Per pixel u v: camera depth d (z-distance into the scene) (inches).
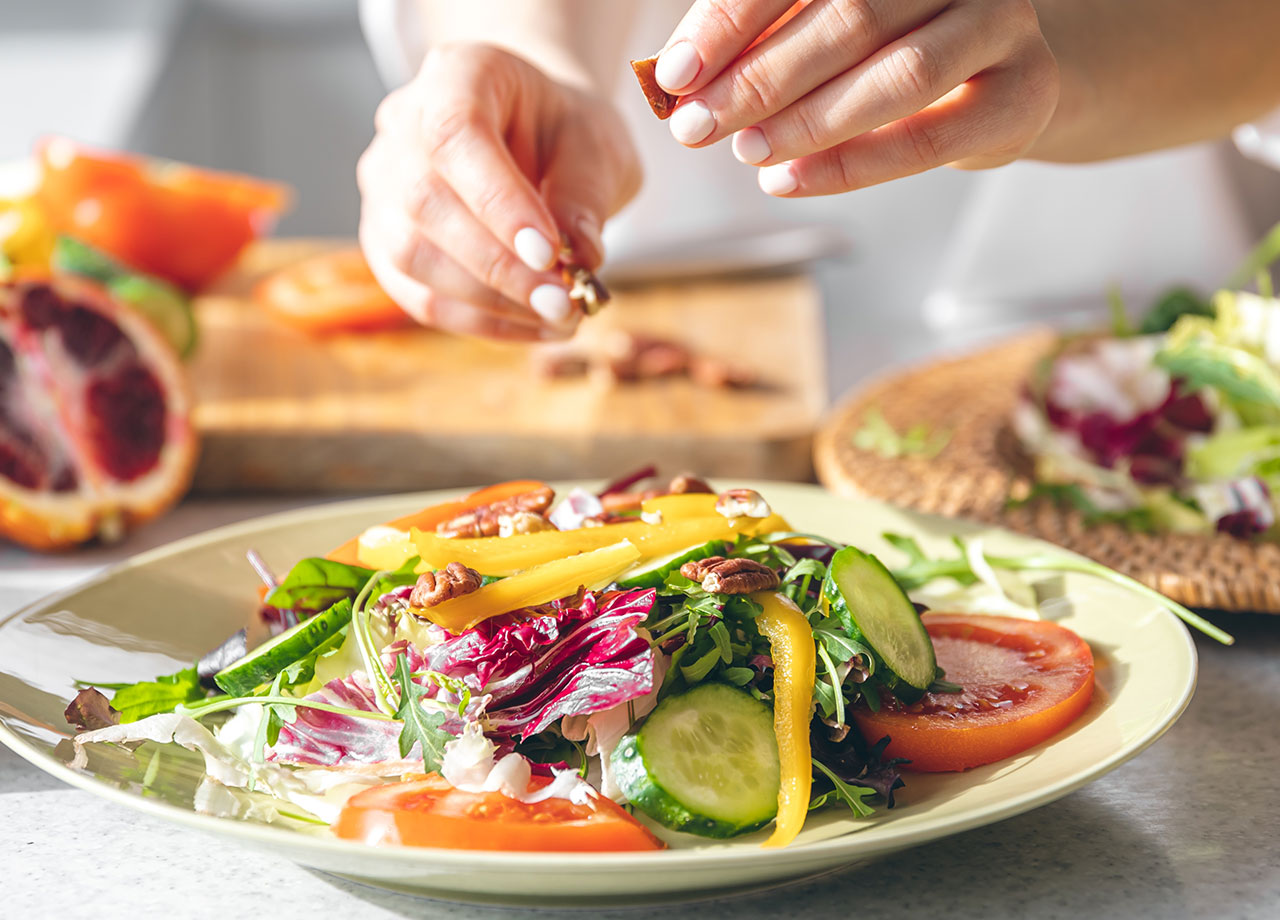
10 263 38.3
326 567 23.0
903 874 21.4
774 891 21.1
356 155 78.9
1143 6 26.3
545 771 21.2
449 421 37.6
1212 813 22.5
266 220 50.5
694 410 39.0
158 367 34.3
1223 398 31.4
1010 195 58.0
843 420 34.9
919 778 21.8
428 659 21.7
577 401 39.9
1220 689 25.7
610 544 22.8
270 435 36.7
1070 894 21.0
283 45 76.7
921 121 22.1
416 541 22.4
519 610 22.2
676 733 21.1
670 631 21.9
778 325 47.5
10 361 32.7
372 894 21.3
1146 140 27.7
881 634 22.1
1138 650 23.2
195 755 22.0
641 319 48.5
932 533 26.9
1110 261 57.4
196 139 76.2
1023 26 21.7
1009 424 33.7
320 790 21.5
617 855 19.1
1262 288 33.6
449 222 26.6
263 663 22.3
